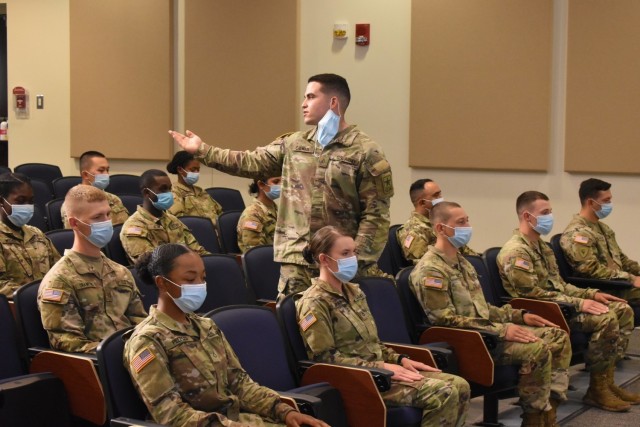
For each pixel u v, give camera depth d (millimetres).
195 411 2350
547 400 3689
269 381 2889
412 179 7098
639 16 6156
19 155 8750
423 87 6934
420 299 3695
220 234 5176
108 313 3104
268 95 7555
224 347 2605
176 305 2516
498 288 4445
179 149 8062
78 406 2781
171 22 8000
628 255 6297
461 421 3088
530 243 4527
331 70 7348
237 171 3395
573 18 6383
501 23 6621
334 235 3100
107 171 5973
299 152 3330
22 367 2904
